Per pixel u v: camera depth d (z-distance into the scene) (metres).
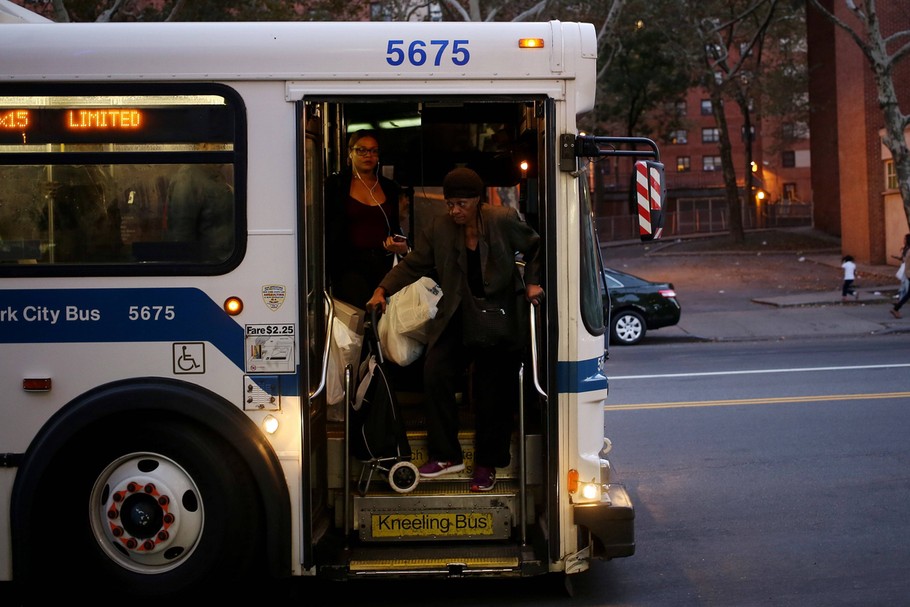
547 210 5.05
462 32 5.01
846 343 17.09
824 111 42.88
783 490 7.57
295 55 4.95
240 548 4.99
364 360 5.49
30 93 4.94
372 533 5.21
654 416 10.45
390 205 6.11
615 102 44.56
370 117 6.75
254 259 4.95
